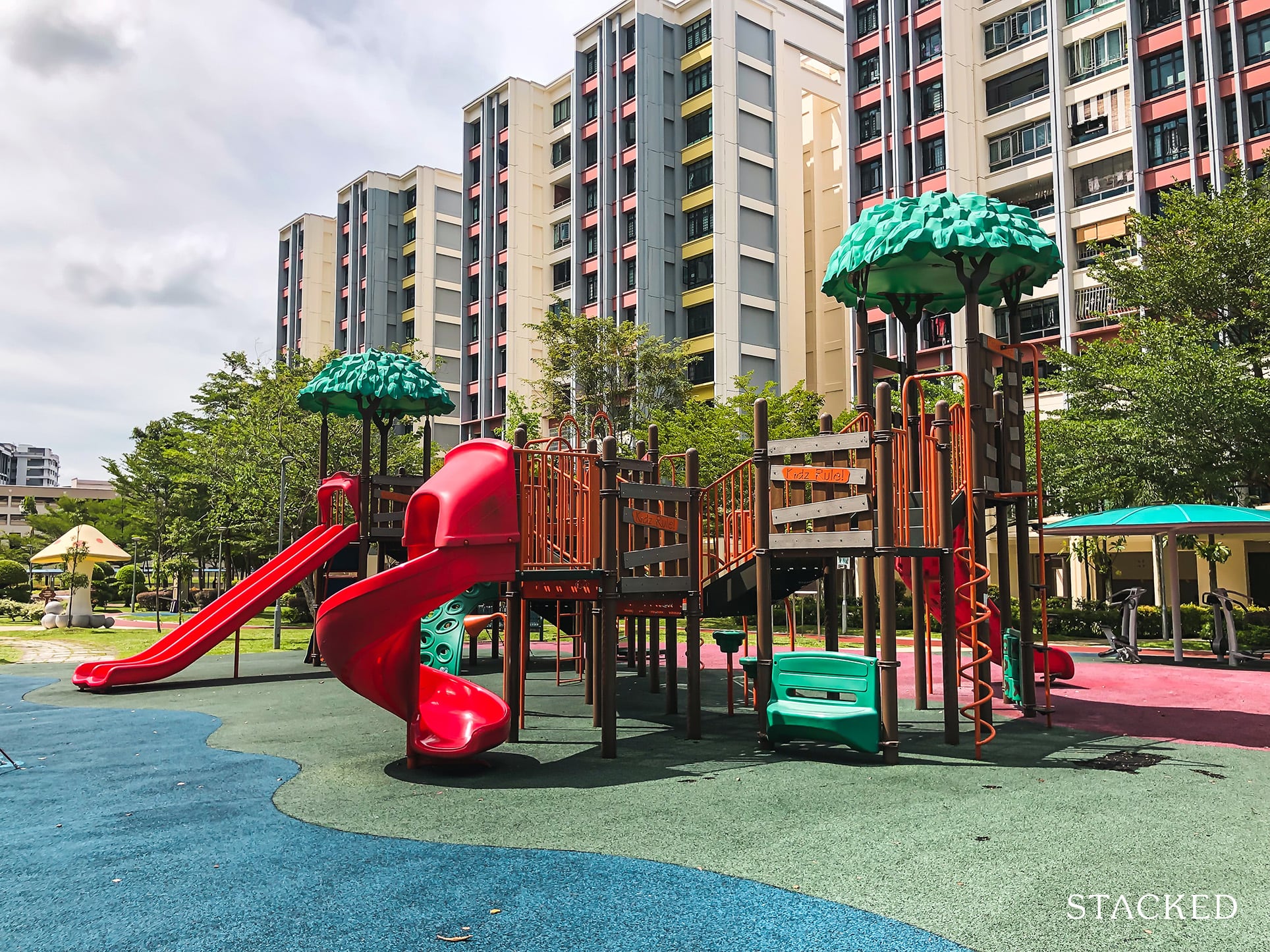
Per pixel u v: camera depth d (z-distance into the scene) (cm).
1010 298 1059
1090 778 732
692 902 452
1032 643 1068
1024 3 3456
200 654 1416
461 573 765
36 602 4534
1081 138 3272
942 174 3559
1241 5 2850
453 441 5972
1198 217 2297
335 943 404
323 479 1769
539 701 1249
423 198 6019
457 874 495
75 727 1016
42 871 504
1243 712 1101
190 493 3666
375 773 765
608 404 3491
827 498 884
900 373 1177
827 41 4866
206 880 487
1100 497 2264
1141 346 2225
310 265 6800
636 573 937
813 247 4716
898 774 754
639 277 4200
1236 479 2031
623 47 4447
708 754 853
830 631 1149
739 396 2964
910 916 432
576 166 4738
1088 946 397
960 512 1028
